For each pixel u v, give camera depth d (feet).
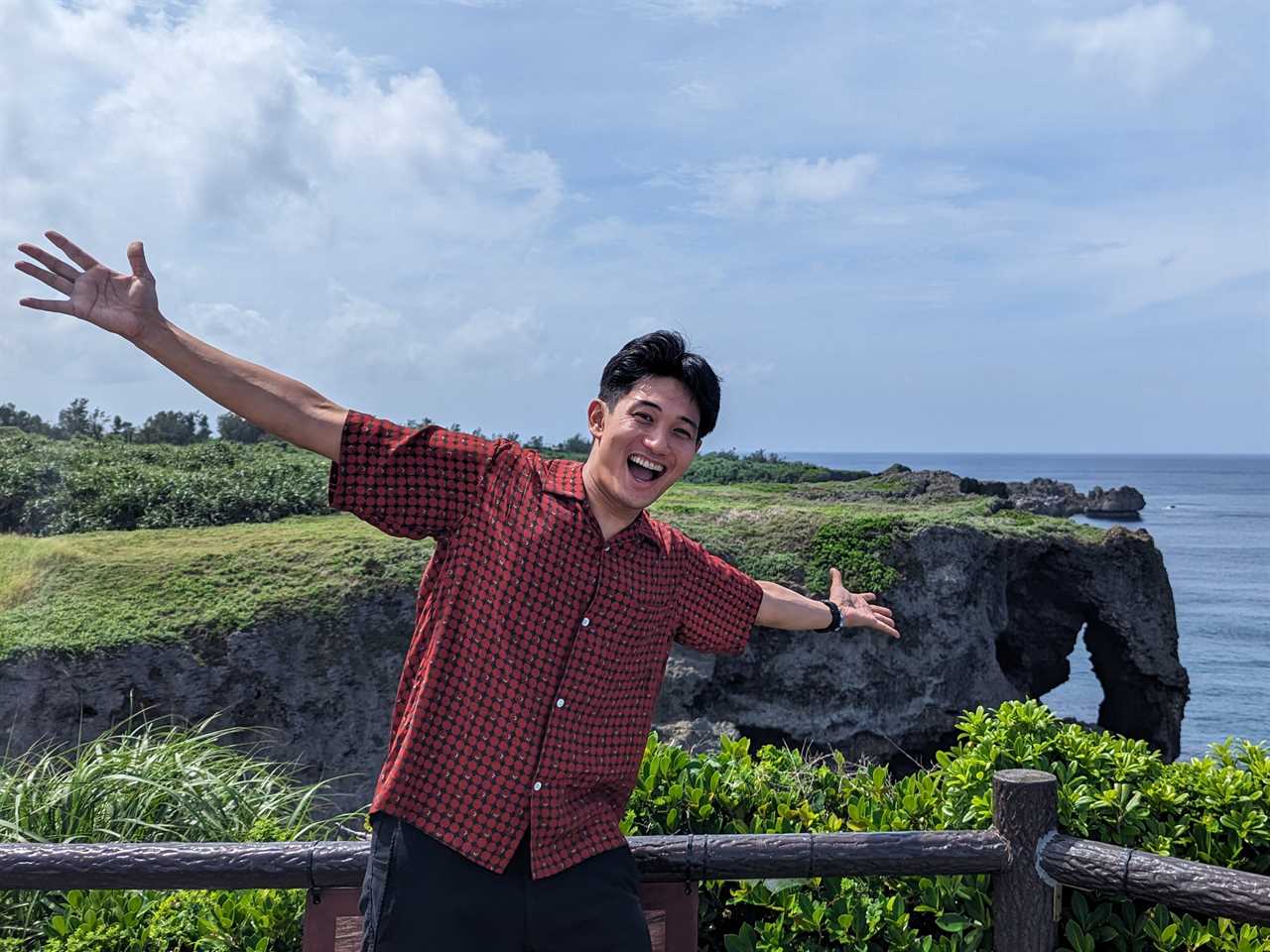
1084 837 11.51
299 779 41.24
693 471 104.37
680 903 9.42
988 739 12.44
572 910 7.49
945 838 9.62
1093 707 126.00
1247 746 12.75
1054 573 64.13
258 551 46.80
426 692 7.49
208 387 7.52
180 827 14.79
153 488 51.26
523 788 7.40
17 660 37.29
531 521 7.72
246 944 11.25
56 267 7.39
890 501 81.87
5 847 9.20
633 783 8.32
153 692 39.52
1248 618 196.65
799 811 11.96
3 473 43.52
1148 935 11.00
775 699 50.96
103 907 11.68
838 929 10.73
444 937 7.25
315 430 7.59
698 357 7.86
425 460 7.76
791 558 55.88
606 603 7.77
